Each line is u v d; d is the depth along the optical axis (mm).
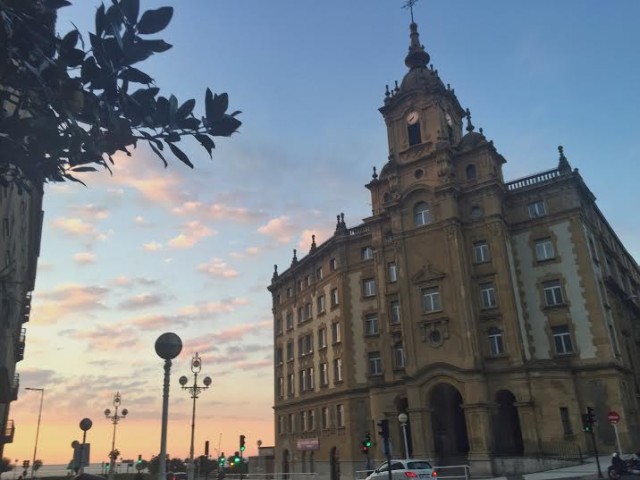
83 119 3703
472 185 41188
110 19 3432
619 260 50375
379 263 44875
